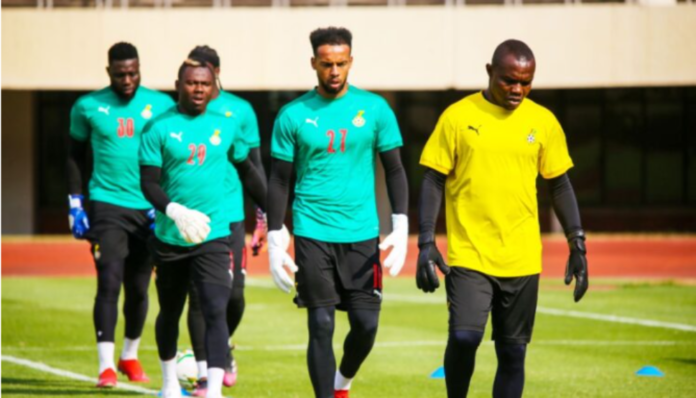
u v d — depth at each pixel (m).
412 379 33.19
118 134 32.00
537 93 100.50
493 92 22.94
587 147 100.38
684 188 99.69
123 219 32.06
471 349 22.78
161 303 28.06
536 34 89.56
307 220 25.19
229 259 27.47
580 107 100.31
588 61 89.31
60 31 90.88
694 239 88.75
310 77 91.19
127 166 32.16
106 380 31.34
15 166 99.56
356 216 25.25
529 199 23.16
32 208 99.81
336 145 25.06
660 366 35.19
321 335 24.95
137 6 91.81
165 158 26.95
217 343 26.78
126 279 32.78
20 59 90.88
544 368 34.81
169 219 26.94
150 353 39.50
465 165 23.11
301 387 31.86
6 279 69.69
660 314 49.44
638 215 99.81
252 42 91.19
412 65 90.50
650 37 88.88
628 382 32.09
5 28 90.69
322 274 25.05
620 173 100.06
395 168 25.62
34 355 38.44
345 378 26.47
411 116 100.31
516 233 23.05
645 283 65.56
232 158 28.59
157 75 91.25
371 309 25.34
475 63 90.19
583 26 89.25
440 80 90.44
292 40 91.06
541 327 45.06
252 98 101.50
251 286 64.94
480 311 22.78
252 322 48.06
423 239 23.12
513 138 22.91
